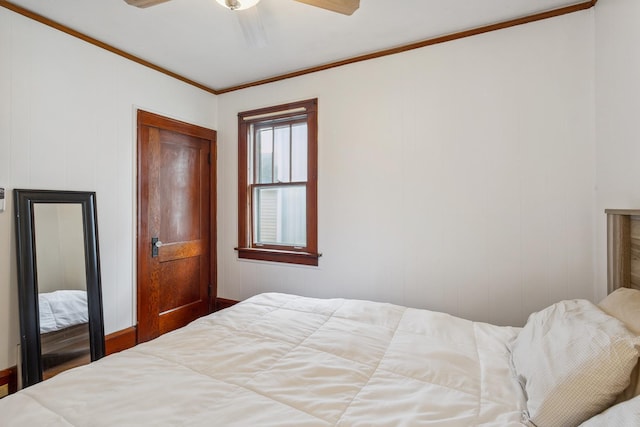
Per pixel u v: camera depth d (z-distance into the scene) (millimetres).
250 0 1621
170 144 2914
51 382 1034
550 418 835
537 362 1006
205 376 1082
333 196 2713
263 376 1093
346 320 1627
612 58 1673
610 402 813
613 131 1669
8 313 1899
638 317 995
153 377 1063
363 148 2582
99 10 1979
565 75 1974
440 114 2312
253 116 3113
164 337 1419
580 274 1947
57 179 2115
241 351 1261
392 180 2477
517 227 2102
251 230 3217
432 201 2346
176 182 2965
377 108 2525
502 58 2129
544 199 2031
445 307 2312
